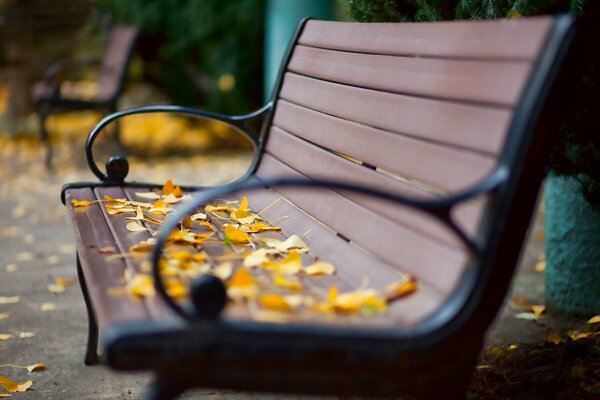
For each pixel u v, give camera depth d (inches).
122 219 96.9
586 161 101.0
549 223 127.7
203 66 343.0
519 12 91.0
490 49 71.3
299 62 121.1
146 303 64.5
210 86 343.6
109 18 325.7
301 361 59.2
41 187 266.8
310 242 92.4
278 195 114.5
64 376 110.7
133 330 57.6
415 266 72.7
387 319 64.7
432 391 66.9
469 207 68.9
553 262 127.5
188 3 336.5
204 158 312.5
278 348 58.7
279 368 59.3
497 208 64.1
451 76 75.9
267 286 72.6
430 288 69.4
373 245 81.2
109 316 61.1
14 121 379.2
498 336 120.6
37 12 376.5
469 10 98.7
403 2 110.7
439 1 104.3
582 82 91.0
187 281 71.3
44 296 149.8
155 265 60.5
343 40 106.3
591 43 68.0
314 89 111.0
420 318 64.1
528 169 67.9
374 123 89.1
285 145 117.6
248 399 102.3
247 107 342.6
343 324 62.1
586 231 121.8
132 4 343.3
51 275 164.7
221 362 58.6
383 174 85.0
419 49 83.9
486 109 69.0
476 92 70.9
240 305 66.4
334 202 94.3
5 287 156.0
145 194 113.1
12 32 381.7
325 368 59.9
